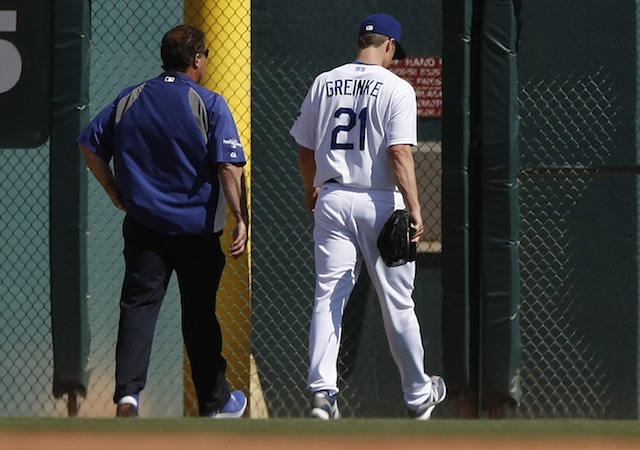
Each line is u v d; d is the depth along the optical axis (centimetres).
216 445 1698
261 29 2934
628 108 2881
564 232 2883
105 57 2944
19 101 2681
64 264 2683
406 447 1703
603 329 2884
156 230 2358
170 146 2345
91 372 2867
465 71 2630
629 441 1777
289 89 2931
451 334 2667
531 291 2889
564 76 2884
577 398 2884
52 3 2673
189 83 2381
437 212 2866
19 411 2894
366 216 2391
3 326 2919
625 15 2880
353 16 2930
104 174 2400
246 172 2831
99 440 1738
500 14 2619
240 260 2814
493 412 2667
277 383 2900
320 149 2425
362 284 2875
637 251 2878
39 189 2909
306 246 2916
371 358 2873
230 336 2811
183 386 2905
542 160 2897
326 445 1708
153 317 2367
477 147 2652
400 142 2370
